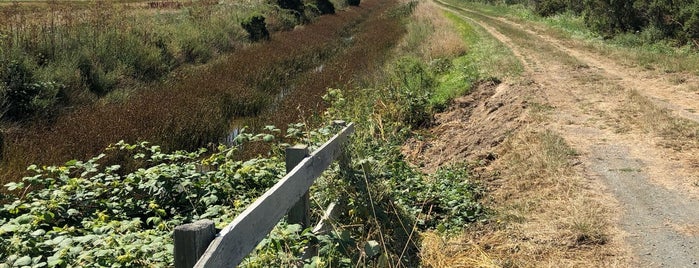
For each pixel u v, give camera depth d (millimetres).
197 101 10617
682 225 4562
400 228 4648
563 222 4652
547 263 4078
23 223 4199
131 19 15797
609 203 5020
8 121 8992
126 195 5414
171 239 3744
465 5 44781
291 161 3779
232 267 2334
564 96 9766
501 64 13461
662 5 16641
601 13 19766
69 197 4871
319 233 3842
